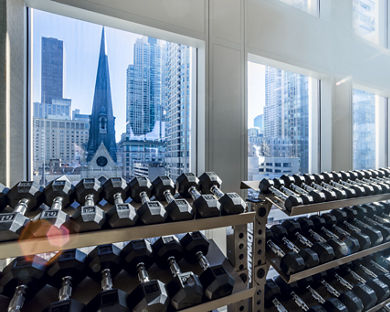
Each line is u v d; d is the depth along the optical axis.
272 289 1.15
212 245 1.03
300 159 2.08
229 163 1.50
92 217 0.61
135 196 0.93
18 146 1.04
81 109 1.29
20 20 1.05
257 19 1.64
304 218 1.33
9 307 0.58
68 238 0.58
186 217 0.73
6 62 0.90
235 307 0.99
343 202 1.07
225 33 1.51
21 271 0.64
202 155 1.45
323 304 1.12
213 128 1.46
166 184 0.97
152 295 0.64
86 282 0.75
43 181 1.22
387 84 2.51
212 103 1.46
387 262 1.36
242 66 1.56
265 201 1.01
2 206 0.75
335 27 2.09
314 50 1.94
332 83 2.06
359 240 1.18
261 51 1.66
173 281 0.73
